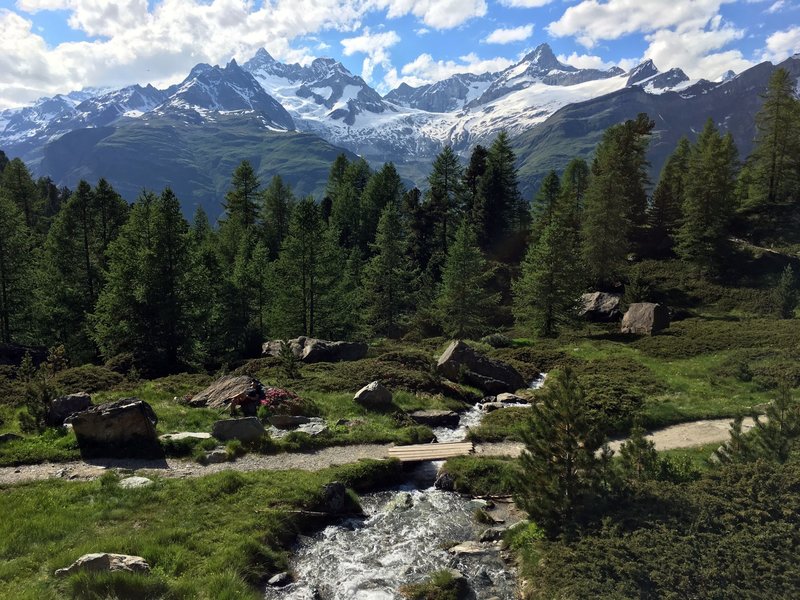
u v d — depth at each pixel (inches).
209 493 592.1
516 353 1534.2
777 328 1501.0
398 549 530.9
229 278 1990.7
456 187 3080.7
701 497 490.0
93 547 453.1
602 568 419.8
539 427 516.4
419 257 3038.9
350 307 2159.2
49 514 530.9
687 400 1006.4
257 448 753.6
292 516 562.3
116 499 570.3
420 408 1005.2
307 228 1982.0
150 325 1518.2
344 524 589.3
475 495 666.8
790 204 2723.9
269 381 1105.4
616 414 922.7
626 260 2571.4
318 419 878.4
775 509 460.1
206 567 447.5
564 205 2632.9
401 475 724.7
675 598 374.6
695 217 2342.5
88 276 2055.9
